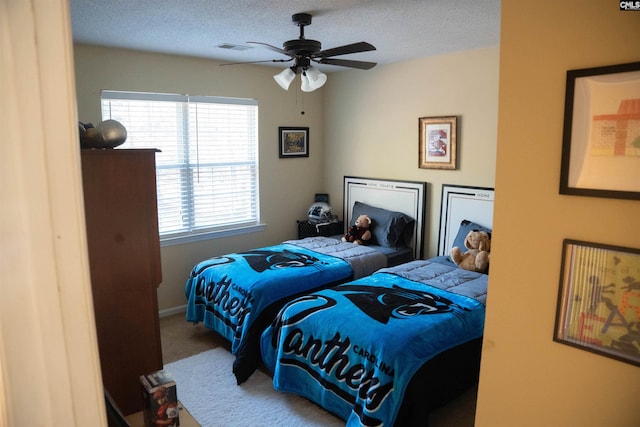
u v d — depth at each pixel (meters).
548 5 1.27
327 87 5.58
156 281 1.89
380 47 4.03
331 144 5.64
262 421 2.72
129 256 1.80
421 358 2.42
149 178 1.81
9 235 0.53
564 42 1.25
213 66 4.57
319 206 5.52
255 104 4.96
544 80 1.30
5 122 0.51
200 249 4.71
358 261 4.11
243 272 3.64
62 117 0.55
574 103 1.23
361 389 2.42
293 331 2.87
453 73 4.31
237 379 3.13
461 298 3.05
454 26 3.27
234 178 4.94
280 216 5.39
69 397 0.60
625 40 1.15
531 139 1.34
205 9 2.83
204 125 4.62
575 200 1.28
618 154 1.18
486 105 4.11
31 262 0.54
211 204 4.79
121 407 1.86
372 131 5.14
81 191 0.58
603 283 1.25
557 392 1.39
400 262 4.58
